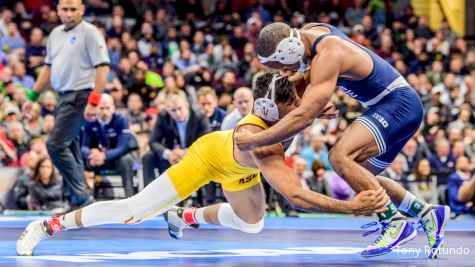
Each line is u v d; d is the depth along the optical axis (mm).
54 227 4480
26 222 7352
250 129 4070
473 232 6957
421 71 14289
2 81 10734
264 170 3994
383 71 4305
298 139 10547
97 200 8586
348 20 16469
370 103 4375
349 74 4191
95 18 14867
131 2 15414
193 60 13312
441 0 18500
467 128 11266
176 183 4344
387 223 4352
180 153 8172
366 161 4484
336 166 4254
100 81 7129
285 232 6676
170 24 14656
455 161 10344
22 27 13641
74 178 7379
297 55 4137
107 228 6832
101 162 8336
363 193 3859
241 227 4691
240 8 16438
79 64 7145
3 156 9453
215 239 5824
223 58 13398
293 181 3941
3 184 8992
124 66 12289
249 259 4309
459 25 18328
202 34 14008
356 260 4301
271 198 9195
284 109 4047
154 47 13344
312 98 3963
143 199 4379
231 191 4543
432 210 4535
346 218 9164
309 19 16203
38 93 7480
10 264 3910
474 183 9078
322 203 3857
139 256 4434
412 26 16453
